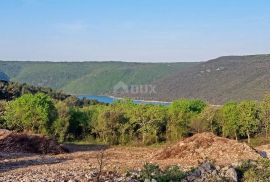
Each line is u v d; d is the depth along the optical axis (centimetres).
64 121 10525
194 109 11269
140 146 9419
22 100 10325
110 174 2867
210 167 2597
